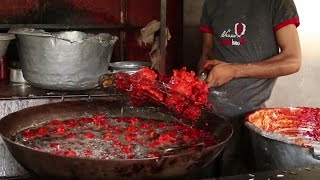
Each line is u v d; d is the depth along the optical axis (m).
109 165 1.56
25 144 2.04
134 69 3.21
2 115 2.72
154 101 2.18
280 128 2.32
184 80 2.09
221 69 2.54
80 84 2.89
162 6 3.14
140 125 2.39
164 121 2.48
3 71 3.25
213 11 2.95
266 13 2.76
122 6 3.79
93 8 3.72
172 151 1.65
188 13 3.82
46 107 2.38
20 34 2.82
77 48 2.78
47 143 2.06
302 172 1.76
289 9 2.71
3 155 2.71
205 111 2.29
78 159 1.55
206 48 3.11
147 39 3.39
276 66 2.61
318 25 3.98
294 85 4.08
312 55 4.04
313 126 2.35
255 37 2.78
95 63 2.89
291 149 2.04
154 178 1.64
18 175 2.75
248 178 1.70
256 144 2.25
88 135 2.17
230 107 2.86
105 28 3.71
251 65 2.62
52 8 3.62
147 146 2.05
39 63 2.83
